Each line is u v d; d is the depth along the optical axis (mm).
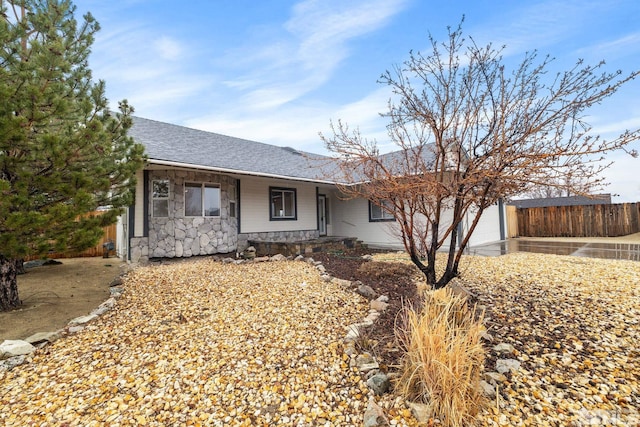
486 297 4531
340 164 5367
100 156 4559
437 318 2660
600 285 4863
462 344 2531
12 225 3434
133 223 8172
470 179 3561
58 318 4379
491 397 2406
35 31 4520
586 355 2951
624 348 3021
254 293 5191
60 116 3992
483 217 13070
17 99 3537
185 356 3254
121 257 9633
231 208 10383
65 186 3900
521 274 5879
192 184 9180
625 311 3809
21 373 3055
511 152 3363
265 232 11539
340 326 3812
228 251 10039
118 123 5145
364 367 2852
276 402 2547
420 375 2438
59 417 2438
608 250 10055
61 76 4223
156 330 3873
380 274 6043
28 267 7879
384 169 4133
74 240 4059
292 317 4137
